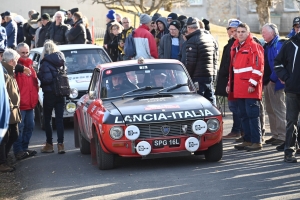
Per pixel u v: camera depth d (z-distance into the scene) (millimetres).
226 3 71188
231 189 11977
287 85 14039
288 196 11281
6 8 52094
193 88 15742
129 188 12539
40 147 18578
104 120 13945
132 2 49531
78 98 20875
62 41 27531
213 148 14484
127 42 22203
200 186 12336
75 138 17703
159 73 15750
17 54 15344
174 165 14602
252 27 70875
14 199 12578
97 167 14984
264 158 14898
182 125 13922
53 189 13047
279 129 16609
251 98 15773
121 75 15719
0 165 15273
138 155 13812
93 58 22562
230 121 21484
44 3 52719
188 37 18125
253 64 15570
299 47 13930
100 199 11836
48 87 17172
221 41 49500
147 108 14172
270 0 45750
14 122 15250
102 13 54062
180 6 61531
